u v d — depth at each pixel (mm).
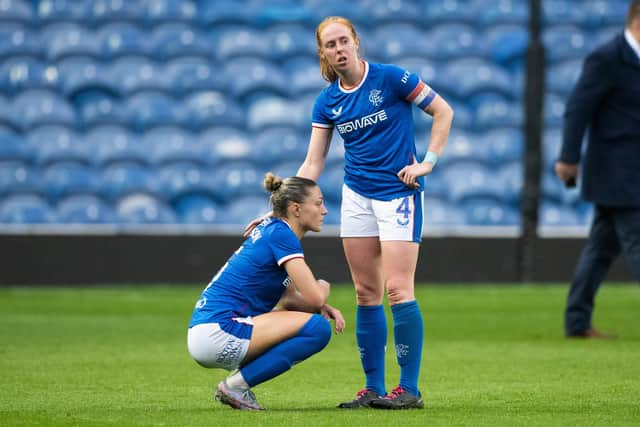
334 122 22062
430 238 52750
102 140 61188
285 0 69750
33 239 51281
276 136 62094
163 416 20203
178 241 51812
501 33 68688
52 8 67438
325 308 21484
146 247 51688
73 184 58562
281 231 21219
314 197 21547
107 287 51500
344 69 21359
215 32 67938
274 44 67250
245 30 68375
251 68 65750
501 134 62938
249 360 21156
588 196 34312
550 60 66875
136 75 64625
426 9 69688
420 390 24375
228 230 52625
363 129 21531
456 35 68062
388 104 21469
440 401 22578
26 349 32344
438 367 28500
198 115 63031
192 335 20984
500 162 61688
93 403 22391
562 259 53125
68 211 56938
